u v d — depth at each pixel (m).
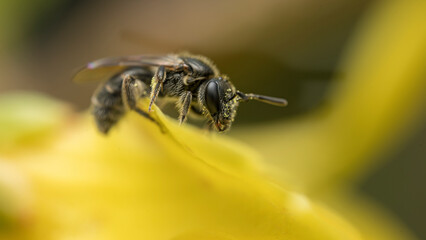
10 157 0.06
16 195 0.06
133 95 0.06
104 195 0.06
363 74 0.07
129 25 0.08
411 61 0.07
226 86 0.06
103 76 0.07
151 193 0.06
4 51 0.08
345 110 0.07
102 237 0.06
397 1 0.07
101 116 0.06
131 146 0.06
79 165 0.06
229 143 0.06
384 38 0.07
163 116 0.05
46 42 0.08
